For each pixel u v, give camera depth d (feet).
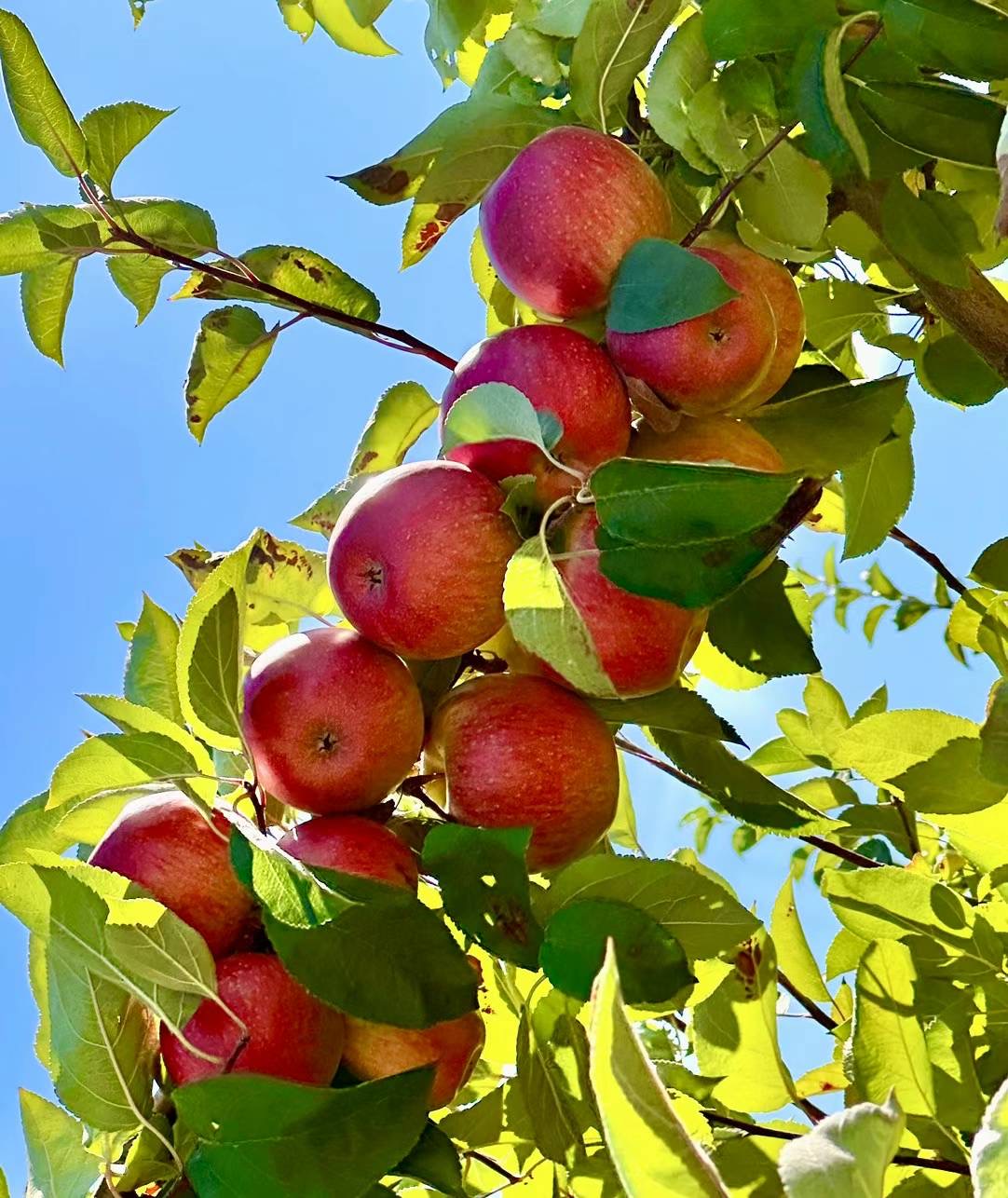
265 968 2.70
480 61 3.65
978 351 3.02
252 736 2.86
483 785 2.85
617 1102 2.14
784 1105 2.94
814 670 3.18
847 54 2.91
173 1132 2.64
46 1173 2.67
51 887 2.61
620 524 2.62
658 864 2.77
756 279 2.97
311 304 3.31
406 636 2.84
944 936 2.91
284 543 3.18
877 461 3.34
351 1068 2.78
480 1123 2.94
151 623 3.09
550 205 2.91
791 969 3.26
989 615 3.24
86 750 2.74
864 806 3.38
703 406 2.93
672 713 2.96
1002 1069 2.91
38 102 3.11
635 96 3.26
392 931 2.61
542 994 2.85
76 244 3.20
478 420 2.81
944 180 3.25
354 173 3.16
